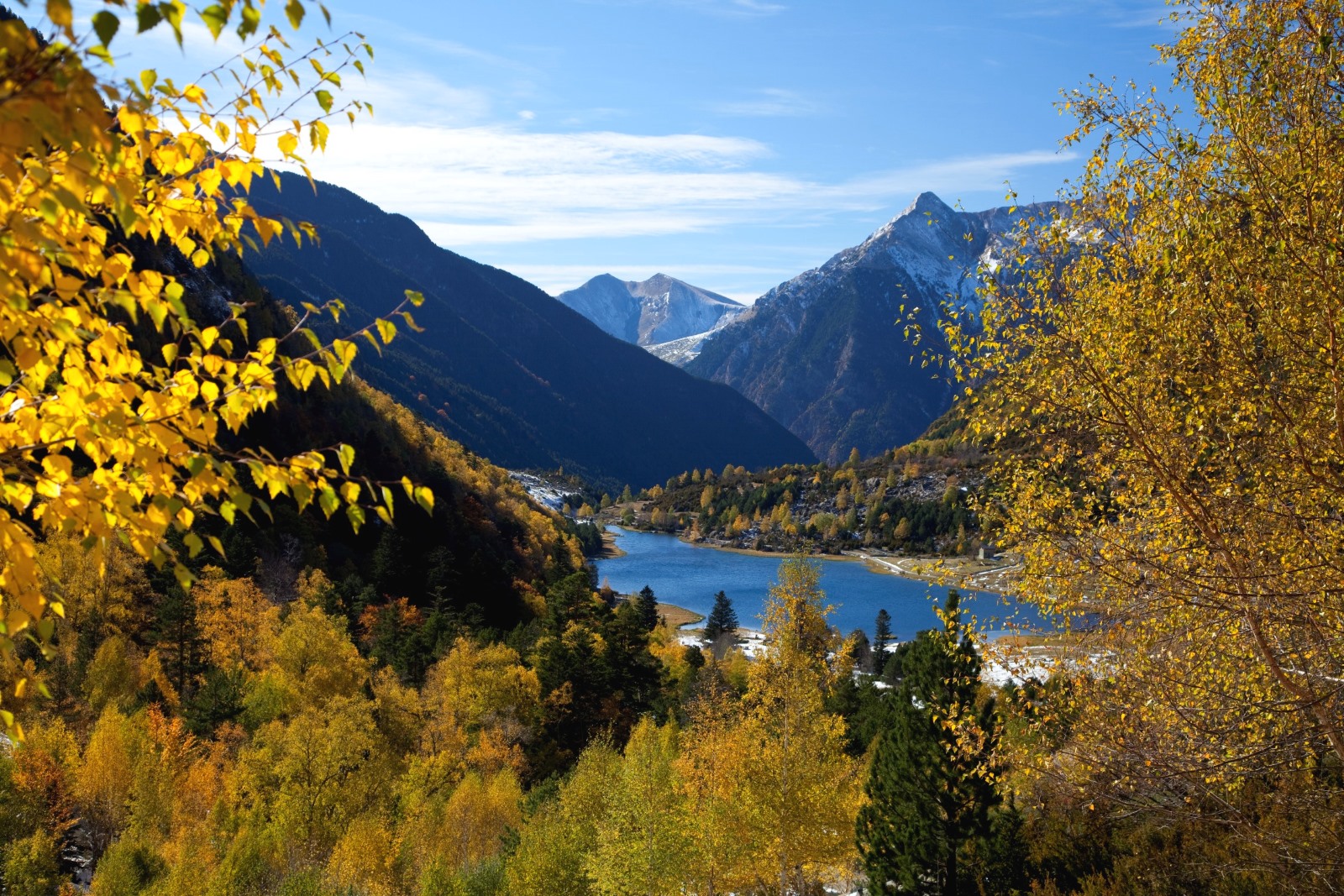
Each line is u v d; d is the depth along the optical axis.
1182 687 11.09
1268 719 10.53
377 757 38.94
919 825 23.14
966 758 21.73
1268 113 9.44
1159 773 11.12
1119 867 18.75
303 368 4.46
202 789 36.34
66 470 4.09
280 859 31.42
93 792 33.16
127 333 4.23
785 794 26.34
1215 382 9.98
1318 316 9.19
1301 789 12.24
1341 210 8.68
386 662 58.88
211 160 4.38
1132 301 10.46
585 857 27.05
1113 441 10.74
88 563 46.25
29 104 2.84
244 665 50.81
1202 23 10.12
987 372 11.16
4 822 28.97
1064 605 11.52
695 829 26.53
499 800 37.22
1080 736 11.84
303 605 56.00
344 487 4.48
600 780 30.64
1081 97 10.55
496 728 48.53
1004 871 22.38
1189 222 9.66
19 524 4.09
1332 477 9.26
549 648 51.97
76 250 3.88
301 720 35.09
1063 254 10.66
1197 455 10.01
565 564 133.50
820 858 26.67
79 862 32.66
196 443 4.30
